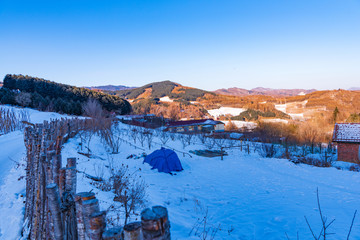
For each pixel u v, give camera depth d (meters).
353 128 21.19
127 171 13.88
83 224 1.79
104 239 1.32
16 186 7.64
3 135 23.88
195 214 7.33
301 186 10.82
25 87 70.06
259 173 14.12
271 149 22.23
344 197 8.74
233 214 7.30
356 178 12.09
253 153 23.48
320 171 14.29
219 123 51.69
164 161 14.87
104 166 13.08
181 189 10.70
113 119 41.84
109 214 5.66
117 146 20.77
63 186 2.44
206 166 16.78
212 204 8.48
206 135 39.03
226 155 21.53
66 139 16.56
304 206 7.82
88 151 16.06
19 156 12.66
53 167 2.87
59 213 2.23
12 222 5.14
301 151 24.62
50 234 2.41
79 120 26.52
